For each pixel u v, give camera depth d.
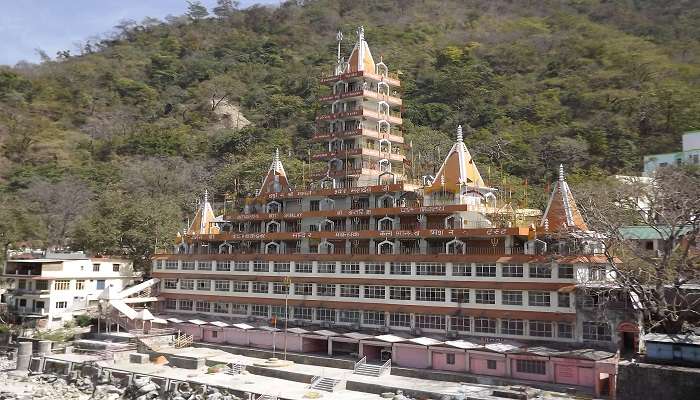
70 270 99.31
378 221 84.56
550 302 67.50
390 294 79.00
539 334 68.25
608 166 129.62
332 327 83.06
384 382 65.06
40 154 181.50
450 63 181.25
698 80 154.75
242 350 82.56
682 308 66.12
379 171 92.94
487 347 65.31
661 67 161.50
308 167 135.75
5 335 92.56
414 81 177.00
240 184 146.62
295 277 87.50
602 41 184.88
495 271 71.44
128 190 158.12
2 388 72.75
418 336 74.81
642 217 77.50
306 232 88.25
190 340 89.12
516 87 167.50
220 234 98.56
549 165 132.12
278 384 68.00
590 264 66.56
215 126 198.88
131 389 70.62
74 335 93.12
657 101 140.25
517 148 136.12
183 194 153.38
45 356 82.69
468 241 75.56
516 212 81.75
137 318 90.38
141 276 110.50
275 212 96.94
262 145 170.38
